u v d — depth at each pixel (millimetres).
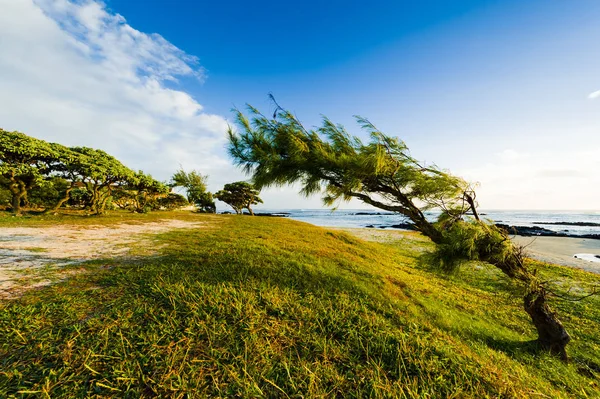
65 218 16125
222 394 2553
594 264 16625
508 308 7641
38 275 5363
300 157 4535
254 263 7219
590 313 7582
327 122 4902
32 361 2732
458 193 4504
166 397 2457
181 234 12406
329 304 5031
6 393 2311
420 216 5137
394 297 6504
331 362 3264
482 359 3949
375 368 3199
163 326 3525
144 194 27469
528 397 2963
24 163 14102
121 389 2492
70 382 2500
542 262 15664
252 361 3043
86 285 4918
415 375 3164
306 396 2619
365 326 4273
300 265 7500
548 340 5117
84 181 18547
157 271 5844
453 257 4848
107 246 8828
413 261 14320
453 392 2852
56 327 3373
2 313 3592
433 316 5859
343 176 4574
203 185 43344
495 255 4527
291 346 3516
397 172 4676
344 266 8633
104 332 3240
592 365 4992
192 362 2918
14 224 12523
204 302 4281
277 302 4723
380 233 29922
